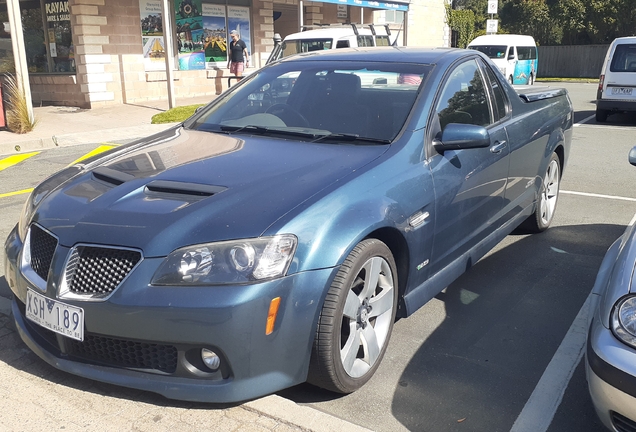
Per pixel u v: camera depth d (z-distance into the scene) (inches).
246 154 133.0
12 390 116.7
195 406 111.5
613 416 93.4
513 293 171.3
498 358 135.6
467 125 139.0
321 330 108.2
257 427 105.8
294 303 104.2
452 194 142.6
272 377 106.0
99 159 143.3
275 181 117.4
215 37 734.5
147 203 112.4
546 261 195.9
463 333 147.3
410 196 127.5
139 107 614.2
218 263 101.0
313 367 111.3
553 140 212.8
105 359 109.6
